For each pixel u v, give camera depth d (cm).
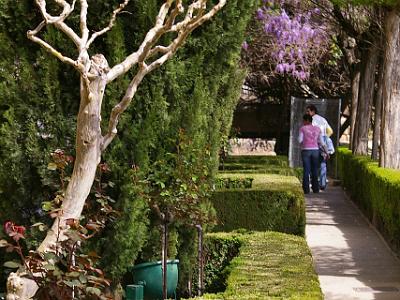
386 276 1266
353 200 2294
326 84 3150
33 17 893
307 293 771
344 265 1358
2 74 890
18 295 661
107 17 903
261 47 2442
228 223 1434
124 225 905
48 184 873
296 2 2430
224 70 1001
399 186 1415
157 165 937
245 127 3266
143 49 742
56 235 692
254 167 2172
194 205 950
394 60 1758
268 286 806
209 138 1023
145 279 932
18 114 889
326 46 2781
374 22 2153
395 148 1794
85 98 703
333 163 3103
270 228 1431
